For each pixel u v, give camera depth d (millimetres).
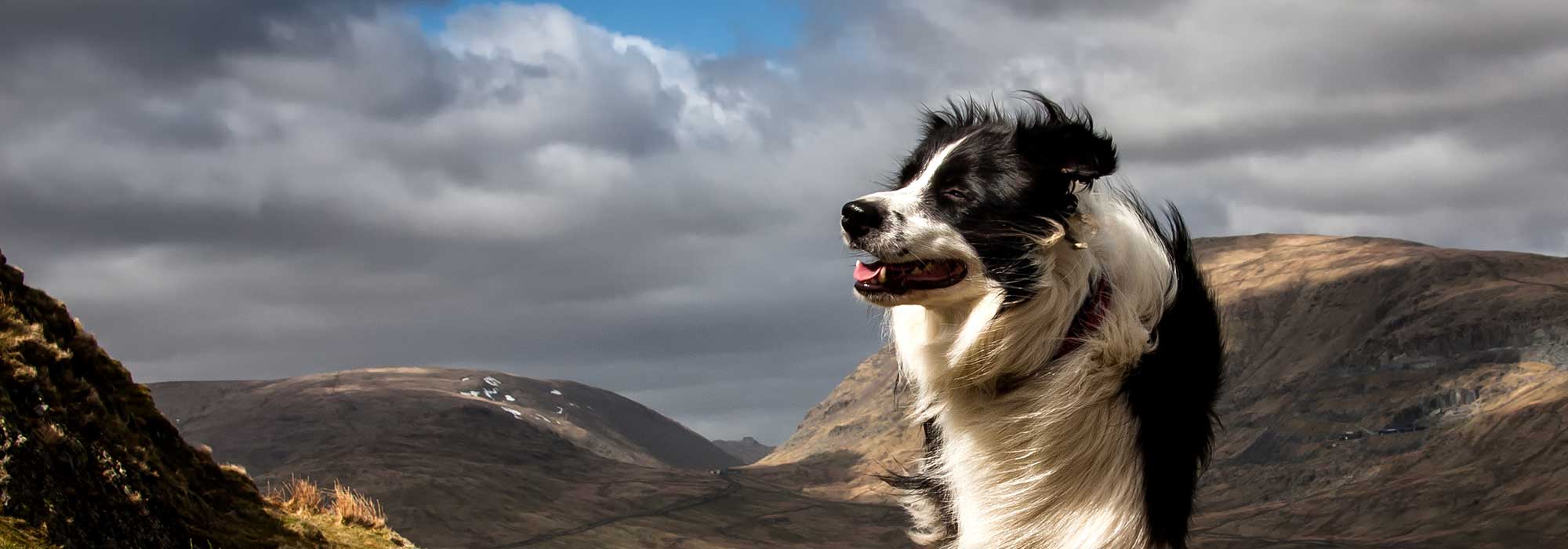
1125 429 2109
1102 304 2127
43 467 2285
